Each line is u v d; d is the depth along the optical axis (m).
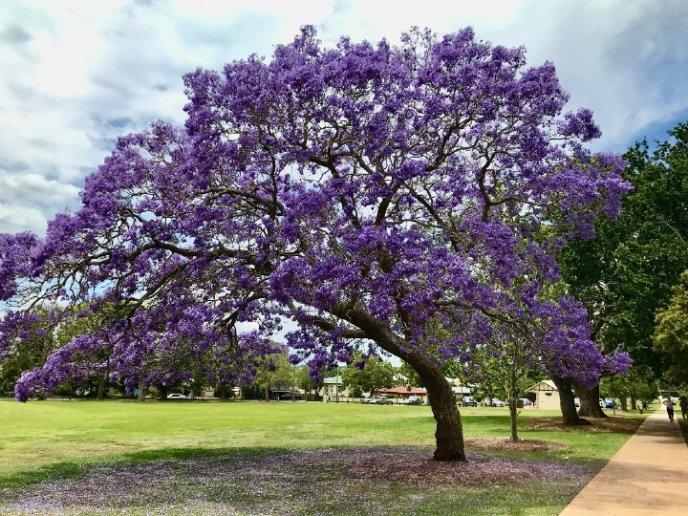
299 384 111.38
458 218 16.80
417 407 74.25
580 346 15.44
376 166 14.72
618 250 28.66
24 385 14.08
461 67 14.29
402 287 13.46
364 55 14.38
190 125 13.63
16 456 19.17
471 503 10.88
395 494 11.84
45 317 15.02
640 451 20.36
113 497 11.59
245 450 20.72
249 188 15.95
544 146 14.90
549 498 11.38
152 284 16.42
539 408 86.12
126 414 43.88
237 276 14.79
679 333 22.69
